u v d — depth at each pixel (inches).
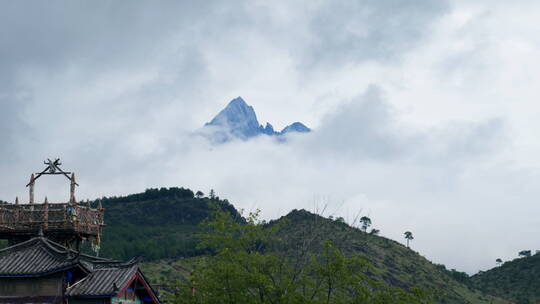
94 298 1398.9
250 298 1533.0
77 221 1662.2
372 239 6776.6
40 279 1402.6
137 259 1514.5
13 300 1392.7
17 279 1407.5
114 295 1385.3
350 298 1536.7
